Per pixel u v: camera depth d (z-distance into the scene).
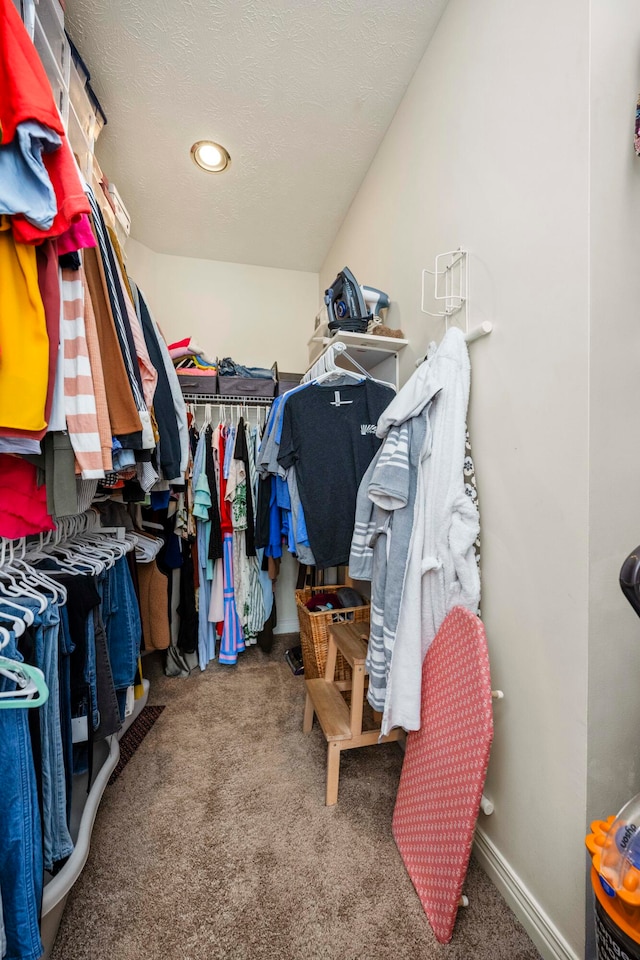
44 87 0.63
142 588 1.95
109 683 1.10
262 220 2.44
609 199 0.80
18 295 0.67
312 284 3.08
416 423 1.18
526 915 0.92
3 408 0.65
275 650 2.45
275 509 1.91
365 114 1.71
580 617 0.81
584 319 0.80
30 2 0.79
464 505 1.09
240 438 2.19
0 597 0.82
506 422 1.02
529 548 0.95
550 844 0.88
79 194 0.70
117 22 1.34
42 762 0.80
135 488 1.41
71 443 0.81
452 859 0.92
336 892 1.02
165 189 2.17
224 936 0.92
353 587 2.15
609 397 0.81
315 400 1.59
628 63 0.81
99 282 0.94
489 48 1.07
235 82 1.56
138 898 1.00
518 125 0.97
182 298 2.83
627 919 0.55
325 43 1.41
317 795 1.34
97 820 1.23
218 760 1.50
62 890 0.82
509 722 1.01
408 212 1.57
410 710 1.12
